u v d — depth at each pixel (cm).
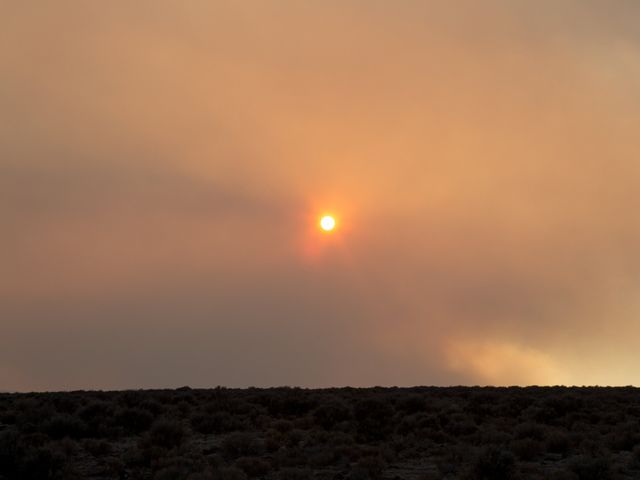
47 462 2198
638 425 3325
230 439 2706
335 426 3438
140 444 2780
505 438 2945
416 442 2938
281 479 2142
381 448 2653
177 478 2102
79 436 3152
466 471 2130
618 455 2617
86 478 2250
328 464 2450
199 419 3566
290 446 2845
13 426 3350
